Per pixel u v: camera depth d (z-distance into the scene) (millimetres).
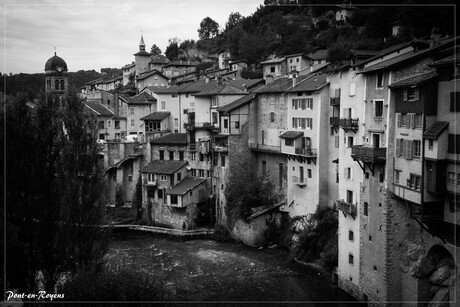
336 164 61594
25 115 42000
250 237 70125
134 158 90312
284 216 70312
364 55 48281
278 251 66312
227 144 76812
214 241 74188
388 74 43000
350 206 48469
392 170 42844
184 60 193500
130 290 33812
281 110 72438
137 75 160000
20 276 39094
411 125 40000
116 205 89625
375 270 44844
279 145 73062
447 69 37094
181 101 99750
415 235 42938
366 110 46812
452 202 37656
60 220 42188
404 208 43094
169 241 75000
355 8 146250
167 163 85688
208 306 47938
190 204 79812
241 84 92625
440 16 71000
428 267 41344
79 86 196500
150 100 108750
